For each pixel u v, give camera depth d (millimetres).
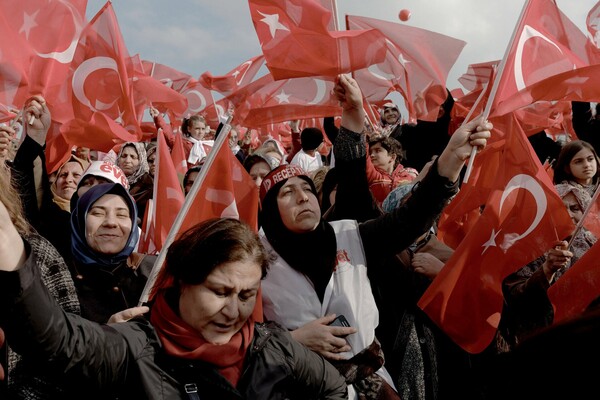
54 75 3826
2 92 3703
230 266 2066
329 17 3396
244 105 3852
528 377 991
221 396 2002
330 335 2736
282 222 3033
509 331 3496
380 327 3297
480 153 3707
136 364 1961
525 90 3416
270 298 2961
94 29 4008
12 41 3721
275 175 3092
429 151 6883
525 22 3541
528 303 3463
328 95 3811
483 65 7203
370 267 3135
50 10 3840
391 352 3252
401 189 4125
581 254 4008
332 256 3012
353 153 3477
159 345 2020
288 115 3838
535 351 1004
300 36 3441
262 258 2160
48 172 4043
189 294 2068
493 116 3387
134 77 5660
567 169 4598
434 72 3676
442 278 3234
